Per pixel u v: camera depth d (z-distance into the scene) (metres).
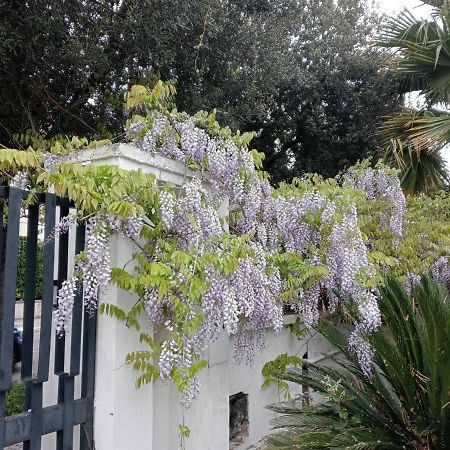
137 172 2.21
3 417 1.86
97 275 2.06
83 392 2.26
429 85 5.91
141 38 4.04
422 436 2.92
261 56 5.55
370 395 3.15
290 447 2.80
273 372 3.77
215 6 4.48
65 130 4.48
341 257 3.21
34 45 3.76
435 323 2.72
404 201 4.67
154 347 2.38
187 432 2.55
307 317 3.29
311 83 7.43
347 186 4.30
